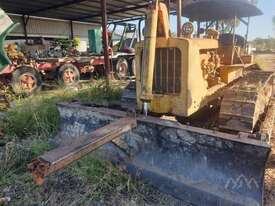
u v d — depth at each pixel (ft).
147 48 7.93
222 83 11.18
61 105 11.15
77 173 8.52
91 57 30.45
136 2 36.35
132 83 13.14
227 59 11.99
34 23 44.98
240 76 13.23
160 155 8.19
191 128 7.63
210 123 10.49
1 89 22.22
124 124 7.63
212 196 7.12
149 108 9.36
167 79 9.10
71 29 50.85
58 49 31.58
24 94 22.31
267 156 6.44
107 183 8.16
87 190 7.90
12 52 23.48
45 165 5.27
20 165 9.60
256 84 10.25
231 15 12.32
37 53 28.25
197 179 7.47
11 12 40.63
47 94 20.11
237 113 8.64
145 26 8.07
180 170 7.79
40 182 5.29
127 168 8.80
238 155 6.83
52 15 44.55
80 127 10.39
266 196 7.59
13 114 14.25
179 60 8.73
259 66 18.80
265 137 6.97
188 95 8.73
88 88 18.35
